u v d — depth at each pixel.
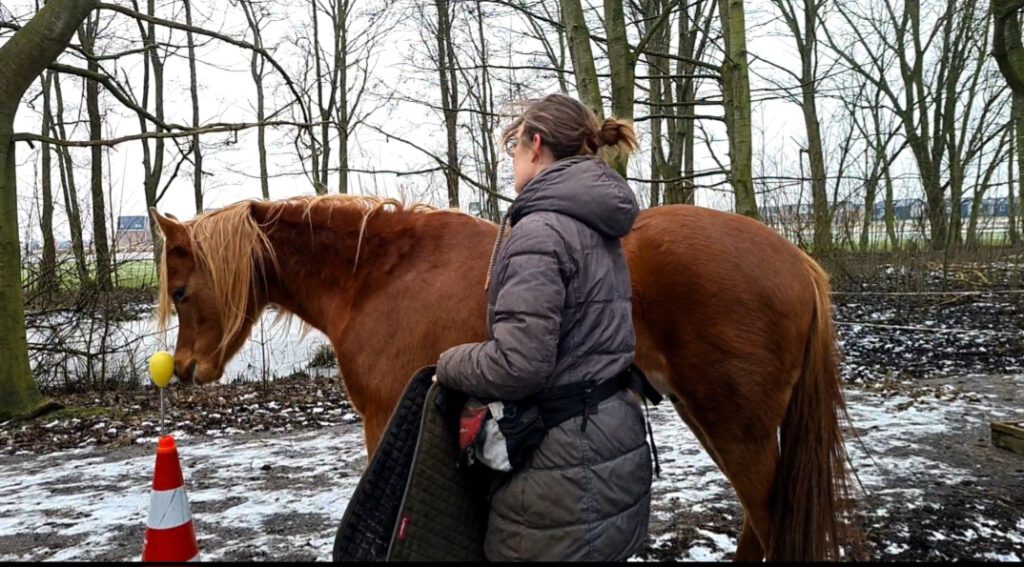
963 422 4.74
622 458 1.59
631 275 2.18
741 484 2.23
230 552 2.99
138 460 4.55
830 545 2.12
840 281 10.75
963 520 3.11
